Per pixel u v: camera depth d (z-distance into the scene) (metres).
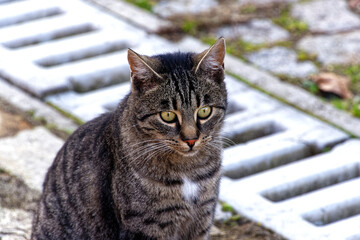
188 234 6.12
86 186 5.88
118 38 10.41
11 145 8.10
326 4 11.74
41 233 6.19
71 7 11.27
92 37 10.41
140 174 5.66
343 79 9.69
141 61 5.51
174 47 10.29
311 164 7.94
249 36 10.84
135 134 5.68
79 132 6.25
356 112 8.98
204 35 10.81
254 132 8.64
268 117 8.80
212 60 5.69
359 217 7.15
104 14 11.13
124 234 5.77
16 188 7.45
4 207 7.18
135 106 5.64
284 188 7.61
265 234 6.91
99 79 9.53
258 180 7.66
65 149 6.22
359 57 10.32
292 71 9.95
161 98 5.59
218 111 5.82
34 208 7.20
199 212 5.96
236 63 10.03
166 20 11.11
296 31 10.98
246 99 9.16
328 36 10.84
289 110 8.98
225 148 8.23
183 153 5.68
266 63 10.12
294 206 7.28
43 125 8.51
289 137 8.44
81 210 5.93
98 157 5.86
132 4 11.54
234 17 11.28
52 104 8.89
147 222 5.77
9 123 8.49
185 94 5.59
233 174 7.89
